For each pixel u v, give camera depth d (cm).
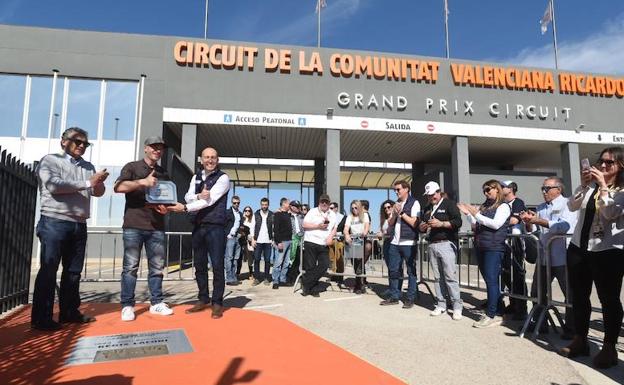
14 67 1498
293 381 288
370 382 294
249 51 1627
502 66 1817
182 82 1577
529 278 646
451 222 546
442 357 378
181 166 1422
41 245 413
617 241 359
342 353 358
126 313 459
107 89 1554
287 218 859
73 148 439
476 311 611
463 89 1780
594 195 378
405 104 1719
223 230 503
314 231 733
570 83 1870
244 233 990
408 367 349
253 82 1623
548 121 1842
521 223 640
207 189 499
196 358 330
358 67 1694
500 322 517
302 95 1653
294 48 1670
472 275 903
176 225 1284
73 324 438
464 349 405
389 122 1702
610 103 1909
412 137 1806
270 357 338
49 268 410
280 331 423
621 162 369
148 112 1548
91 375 287
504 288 591
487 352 397
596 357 361
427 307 635
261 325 446
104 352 340
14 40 1509
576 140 1855
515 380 325
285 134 1761
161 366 309
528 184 2005
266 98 1625
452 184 1802
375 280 990
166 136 1623
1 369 298
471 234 670
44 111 1522
